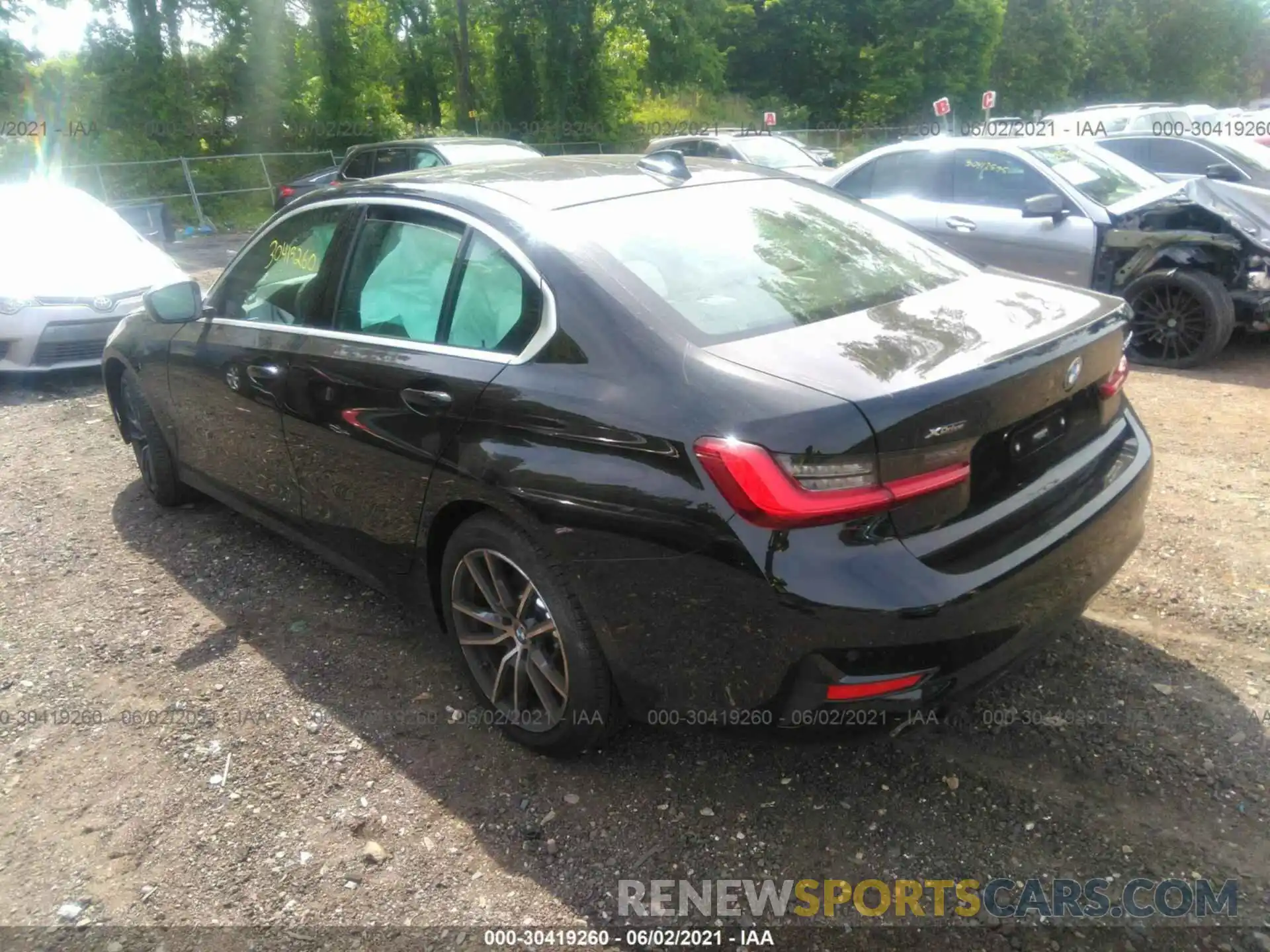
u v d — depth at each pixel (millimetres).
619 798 2785
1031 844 2555
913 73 36031
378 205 3410
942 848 2557
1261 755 2822
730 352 2477
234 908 2461
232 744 3074
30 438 6105
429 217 3201
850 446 2178
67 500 5055
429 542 3088
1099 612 3594
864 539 2240
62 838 2713
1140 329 7113
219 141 25359
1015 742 2922
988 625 2344
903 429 2209
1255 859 2469
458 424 2840
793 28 36875
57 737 3143
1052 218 7238
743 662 2371
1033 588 2441
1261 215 6723
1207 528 4191
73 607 3947
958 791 2748
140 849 2662
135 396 4695
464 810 2764
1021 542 2443
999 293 2990
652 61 30750
